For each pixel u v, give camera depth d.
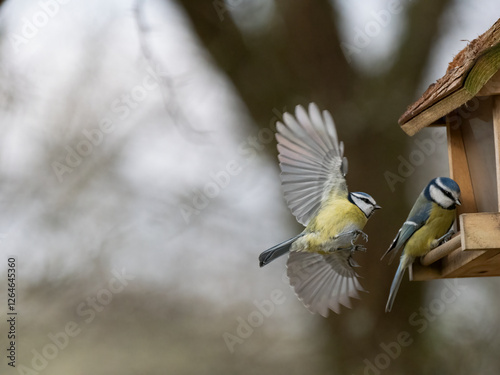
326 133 8.57
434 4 13.68
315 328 13.89
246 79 13.94
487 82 8.06
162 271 15.44
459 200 9.20
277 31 13.80
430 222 9.27
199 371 14.88
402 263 9.53
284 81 13.81
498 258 8.24
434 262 9.61
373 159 13.41
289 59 13.77
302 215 8.99
